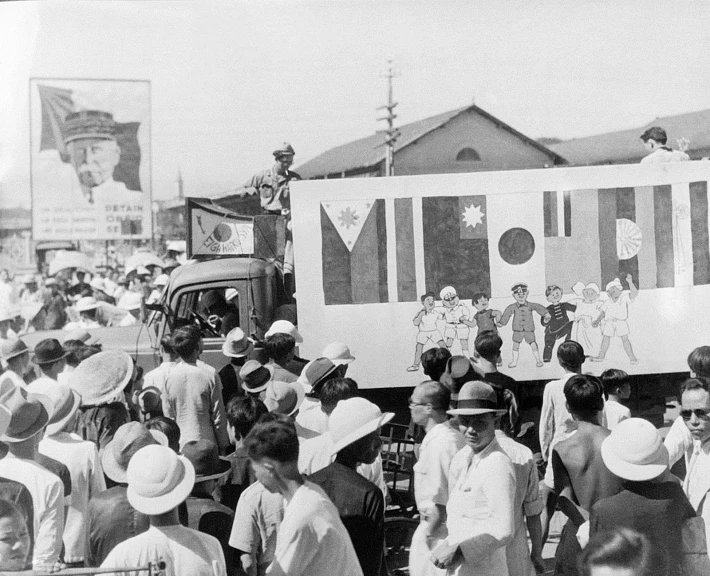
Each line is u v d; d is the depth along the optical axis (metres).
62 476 4.12
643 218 6.60
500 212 6.54
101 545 3.68
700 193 6.61
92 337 6.43
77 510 4.14
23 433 3.79
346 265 6.49
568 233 6.57
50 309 6.56
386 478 6.50
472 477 3.54
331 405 4.43
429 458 3.96
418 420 4.11
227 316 6.46
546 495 4.38
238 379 6.12
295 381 5.26
